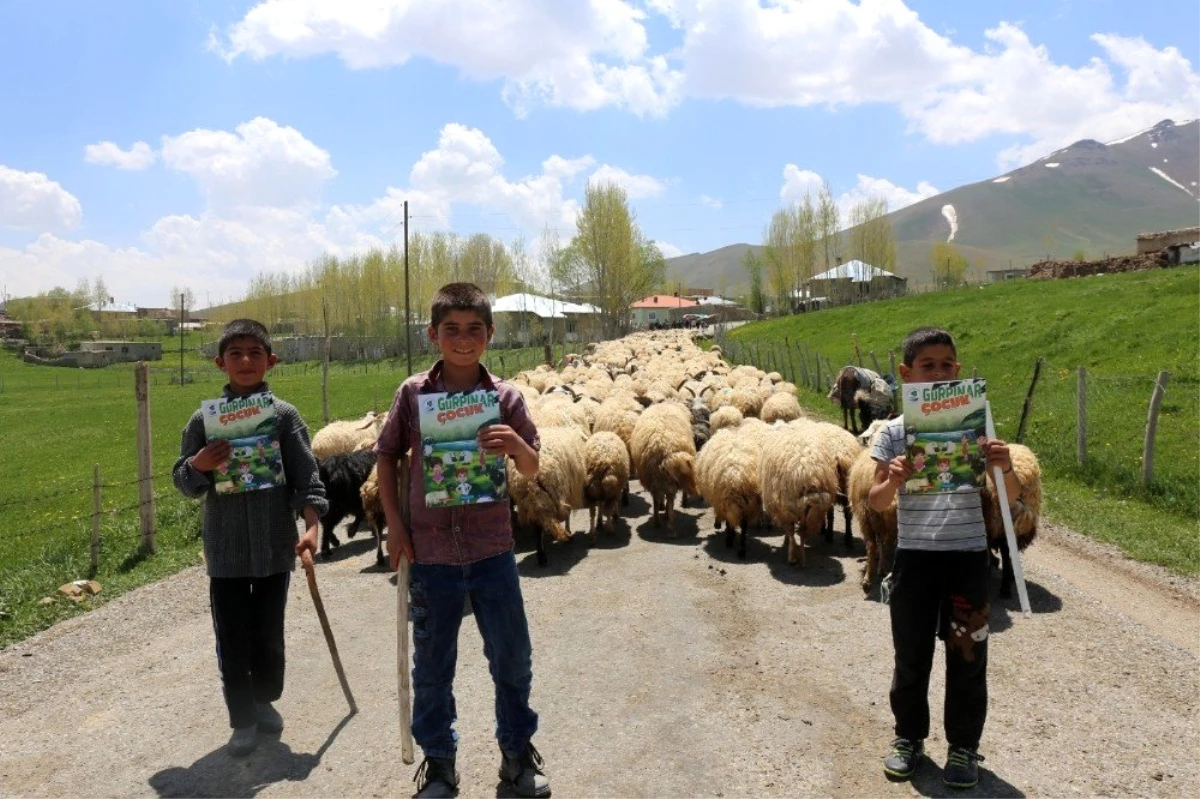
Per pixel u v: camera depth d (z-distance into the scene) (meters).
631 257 68.75
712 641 6.01
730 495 8.18
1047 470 12.45
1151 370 17.62
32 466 19.78
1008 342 24.20
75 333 104.69
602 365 25.06
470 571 3.81
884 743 4.48
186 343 104.38
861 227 86.69
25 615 7.12
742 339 51.53
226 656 4.46
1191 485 10.38
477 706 5.07
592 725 4.78
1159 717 4.67
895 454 4.10
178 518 11.17
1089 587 7.39
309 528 4.59
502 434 3.71
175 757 4.56
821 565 7.91
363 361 75.06
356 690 5.38
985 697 3.96
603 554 8.55
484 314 3.84
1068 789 3.96
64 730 4.93
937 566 3.96
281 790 4.18
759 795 4.01
